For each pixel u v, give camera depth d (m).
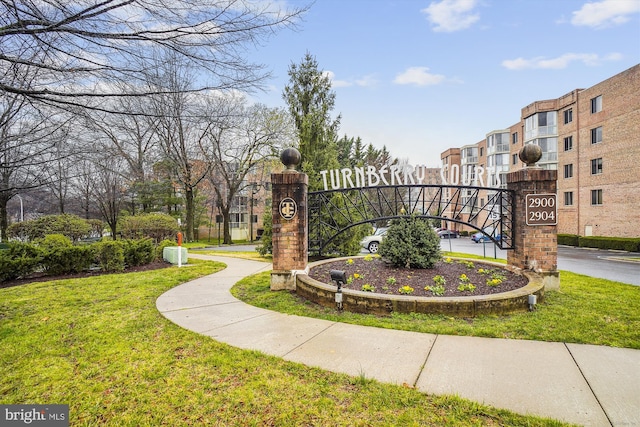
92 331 4.14
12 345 3.71
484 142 40.66
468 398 2.58
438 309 4.63
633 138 20.34
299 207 6.48
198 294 6.25
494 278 6.02
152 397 2.66
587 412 2.39
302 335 3.99
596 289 6.43
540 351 3.48
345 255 11.44
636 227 20.17
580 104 24.67
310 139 11.54
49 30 3.27
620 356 3.34
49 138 4.75
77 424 2.34
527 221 6.20
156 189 24.92
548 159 27.67
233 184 25.67
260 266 10.28
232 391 2.73
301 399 2.60
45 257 8.20
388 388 2.73
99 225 23.89
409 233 7.01
